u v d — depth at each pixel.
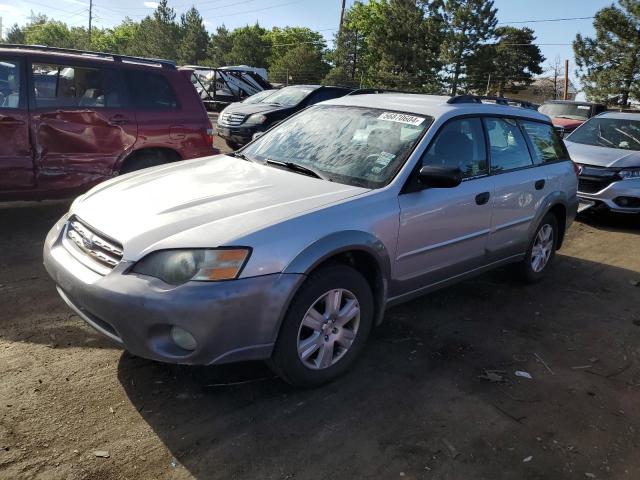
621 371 3.83
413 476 2.63
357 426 2.97
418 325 4.27
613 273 5.99
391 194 3.54
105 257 2.95
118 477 2.49
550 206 5.11
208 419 2.93
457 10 50.88
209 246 2.76
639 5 34.66
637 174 7.89
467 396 3.34
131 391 3.12
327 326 3.19
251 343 2.87
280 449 2.75
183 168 4.03
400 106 4.26
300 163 3.99
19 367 3.26
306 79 63.66
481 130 4.41
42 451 2.60
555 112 16.34
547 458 2.84
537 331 4.35
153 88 6.29
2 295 4.18
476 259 4.40
